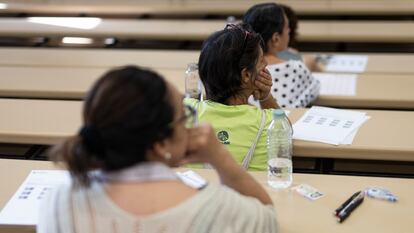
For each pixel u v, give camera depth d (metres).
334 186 1.78
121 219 1.03
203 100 2.04
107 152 0.99
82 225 1.05
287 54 2.82
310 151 2.11
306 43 4.46
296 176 1.87
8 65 3.39
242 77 1.88
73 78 3.11
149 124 0.98
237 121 1.91
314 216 1.60
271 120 1.91
